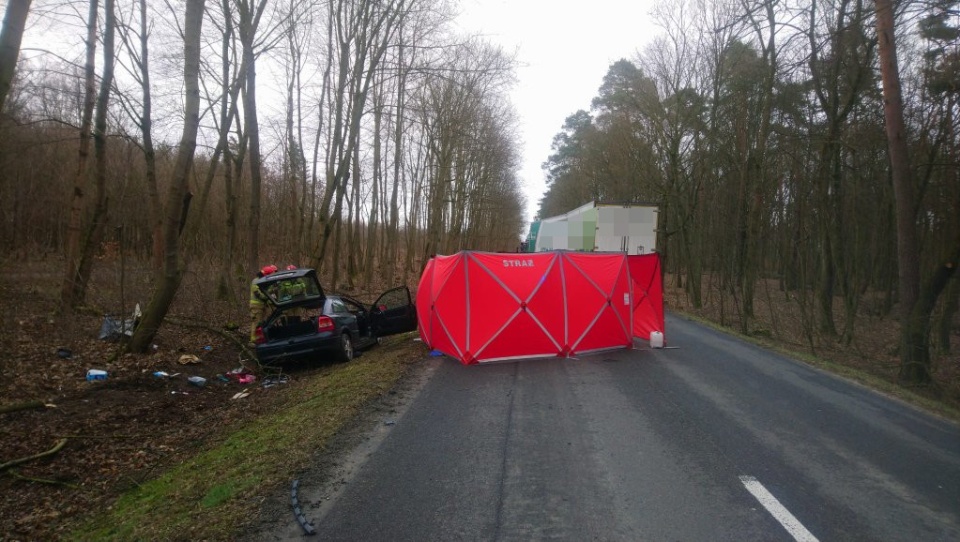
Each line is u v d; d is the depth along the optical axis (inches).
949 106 550.0
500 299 403.9
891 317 930.7
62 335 413.1
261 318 440.8
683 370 371.6
